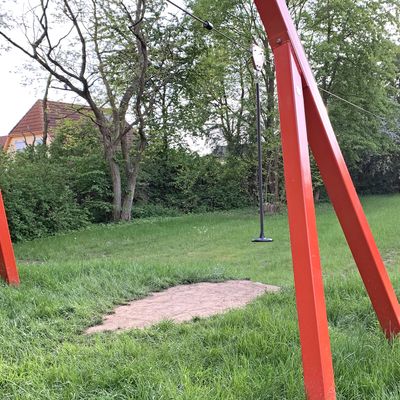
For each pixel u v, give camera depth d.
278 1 2.17
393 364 2.39
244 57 17.77
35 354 2.85
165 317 3.66
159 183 20.61
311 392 1.90
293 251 2.00
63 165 17.14
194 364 2.56
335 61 19.52
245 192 21.61
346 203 2.53
